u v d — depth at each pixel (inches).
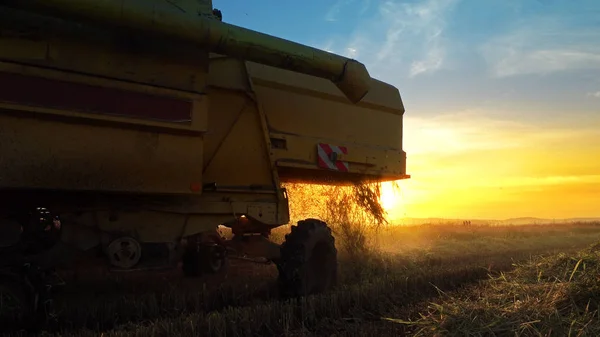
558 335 160.9
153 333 170.2
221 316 188.9
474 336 165.5
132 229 207.8
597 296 191.5
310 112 284.2
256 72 260.8
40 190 177.3
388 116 335.3
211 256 294.2
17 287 167.9
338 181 335.0
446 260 398.6
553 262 253.3
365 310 221.5
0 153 166.4
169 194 206.1
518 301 196.2
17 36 171.8
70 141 180.1
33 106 171.3
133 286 260.7
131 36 196.4
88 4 167.5
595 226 1037.8
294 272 238.5
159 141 201.2
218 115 242.5
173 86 205.5
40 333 171.2
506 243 575.8
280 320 196.1
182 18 188.5
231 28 203.6
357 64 246.8
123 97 191.6
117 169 189.6
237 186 244.4
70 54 181.9
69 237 194.7
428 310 211.0
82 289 247.0
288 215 261.3
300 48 226.7
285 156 266.1
